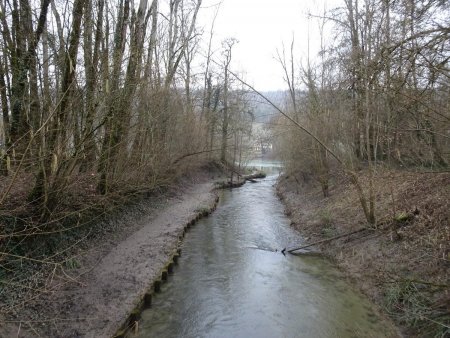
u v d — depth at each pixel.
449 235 7.07
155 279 8.19
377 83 6.52
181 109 20.45
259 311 7.25
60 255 7.64
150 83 12.83
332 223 12.12
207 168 33.00
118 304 6.80
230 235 13.16
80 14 7.22
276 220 15.89
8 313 5.49
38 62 7.32
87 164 10.16
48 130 6.91
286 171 25.73
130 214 12.68
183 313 7.14
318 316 7.01
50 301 6.18
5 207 6.58
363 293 7.74
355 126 12.07
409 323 6.12
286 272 9.39
